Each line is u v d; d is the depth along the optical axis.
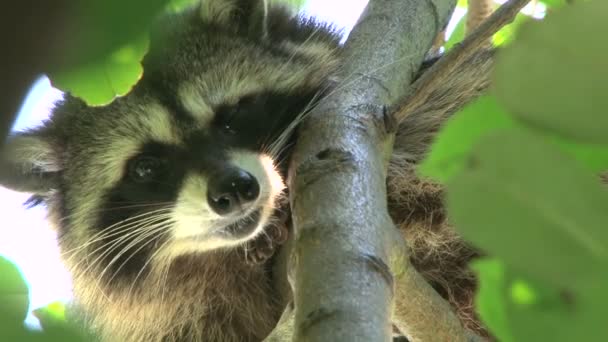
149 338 9.16
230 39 8.41
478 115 2.89
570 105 1.87
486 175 2.00
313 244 3.72
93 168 8.55
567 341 1.99
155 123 8.05
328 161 4.38
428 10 7.01
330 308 3.20
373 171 4.40
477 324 8.35
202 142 7.95
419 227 8.43
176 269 8.66
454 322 4.81
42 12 1.73
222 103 8.02
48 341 2.73
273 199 7.74
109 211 8.50
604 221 1.93
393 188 8.48
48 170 8.91
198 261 8.57
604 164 2.13
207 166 7.75
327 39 8.84
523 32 1.92
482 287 2.68
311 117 5.57
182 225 8.06
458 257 8.44
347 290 3.32
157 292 8.85
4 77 1.72
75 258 8.89
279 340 5.03
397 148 8.70
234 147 7.91
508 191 1.99
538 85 1.88
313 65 8.34
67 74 1.91
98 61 1.89
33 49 1.74
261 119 8.06
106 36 1.81
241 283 8.73
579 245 1.95
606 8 1.85
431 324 4.74
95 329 8.92
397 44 6.48
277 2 8.96
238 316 8.98
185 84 8.05
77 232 8.81
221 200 7.56
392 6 6.91
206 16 8.42
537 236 1.97
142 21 1.86
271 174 7.79
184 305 8.98
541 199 1.97
